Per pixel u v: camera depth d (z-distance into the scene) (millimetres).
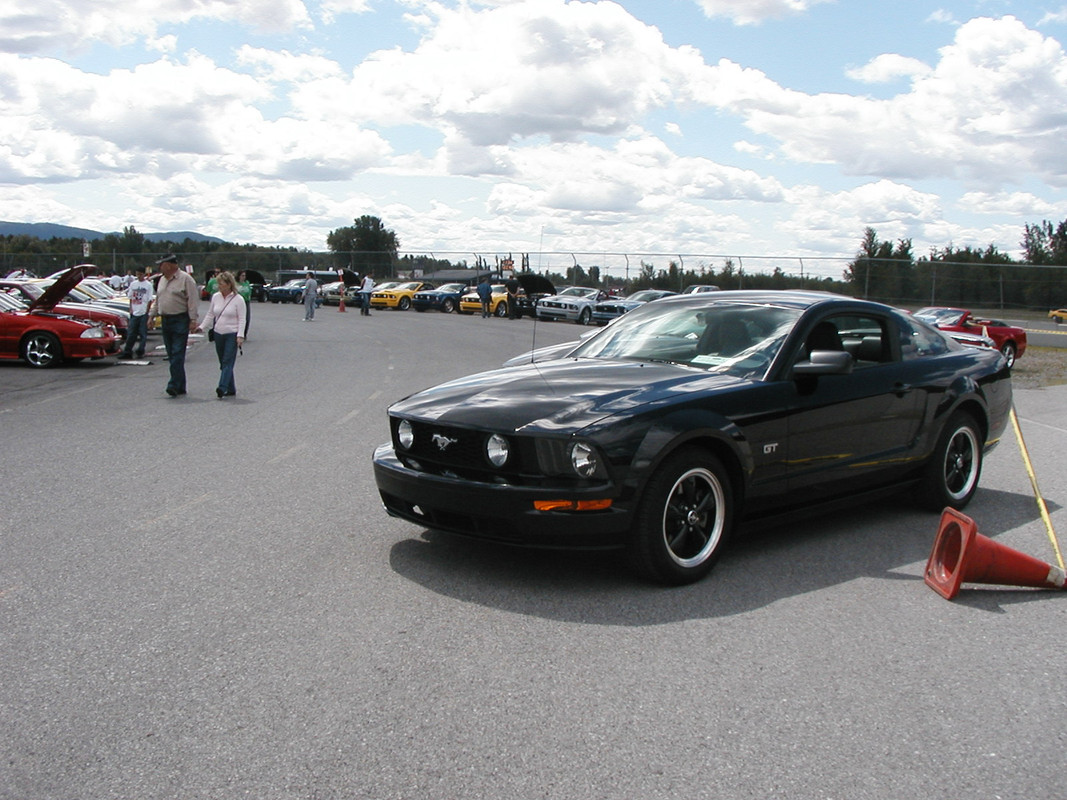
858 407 5234
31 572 4652
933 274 43312
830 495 5215
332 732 2973
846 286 44031
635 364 5195
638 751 2865
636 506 4242
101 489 6578
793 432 4867
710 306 5664
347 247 95938
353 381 13922
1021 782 2719
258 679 3375
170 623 3943
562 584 4500
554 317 34531
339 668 3479
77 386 13211
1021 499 6633
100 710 3125
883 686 3381
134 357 17484
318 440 8641
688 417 4410
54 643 3713
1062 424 10875
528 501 4180
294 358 18109
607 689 3314
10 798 2576
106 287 24688
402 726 3016
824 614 4137
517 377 5066
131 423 9695
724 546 4652
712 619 4043
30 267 56844
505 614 4074
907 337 5898
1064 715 3170
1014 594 4500
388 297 42594
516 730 2994
